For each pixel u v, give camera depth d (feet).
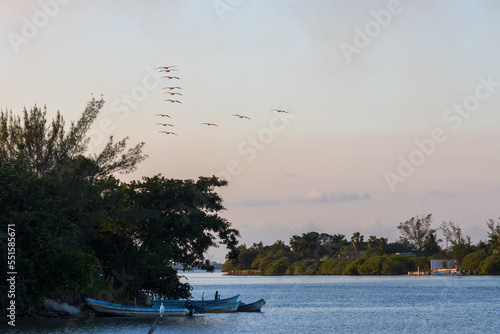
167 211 269.03
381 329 239.71
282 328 238.68
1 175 196.75
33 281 193.88
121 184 263.70
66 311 230.48
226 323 248.73
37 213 196.75
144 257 252.01
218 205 276.62
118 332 202.80
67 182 220.02
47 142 238.07
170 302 272.31
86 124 245.65
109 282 260.01
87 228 238.48
